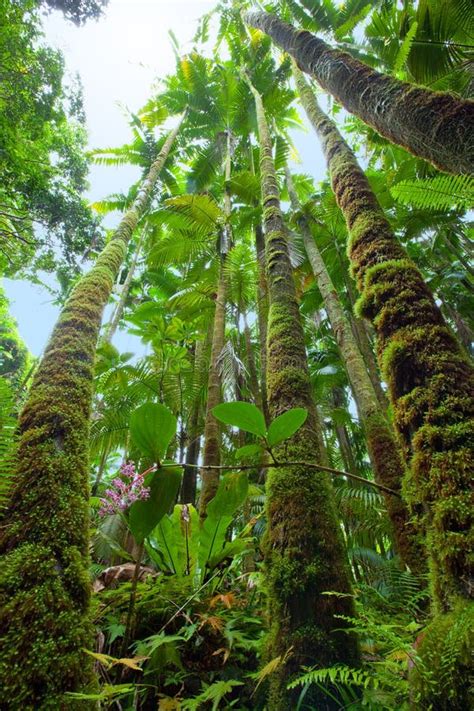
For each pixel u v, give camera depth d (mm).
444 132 1354
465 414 999
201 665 1742
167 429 1350
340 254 6480
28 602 1076
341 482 5938
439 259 7301
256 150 8086
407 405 1121
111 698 1290
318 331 8047
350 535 3742
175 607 1900
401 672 1032
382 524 3363
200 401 5824
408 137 1505
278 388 1832
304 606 1234
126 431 4570
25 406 1698
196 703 1279
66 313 2240
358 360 3674
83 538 1364
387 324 1307
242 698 1539
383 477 2670
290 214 6707
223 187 6973
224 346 4434
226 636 1657
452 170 1395
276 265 2502
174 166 9492
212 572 2225
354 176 1930
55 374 1825
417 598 1550
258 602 2125
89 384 1911
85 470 1576
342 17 5352
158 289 8820
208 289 5820
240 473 1612
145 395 4934
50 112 7344
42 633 1035
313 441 1634
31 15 6512
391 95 1582
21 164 7027
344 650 1171
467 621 726
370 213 1694
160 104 8656
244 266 5363
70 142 8789
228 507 1592
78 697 961
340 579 1295
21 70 6699
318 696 1106
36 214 7621
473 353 6289
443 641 765
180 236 6348
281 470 1563
